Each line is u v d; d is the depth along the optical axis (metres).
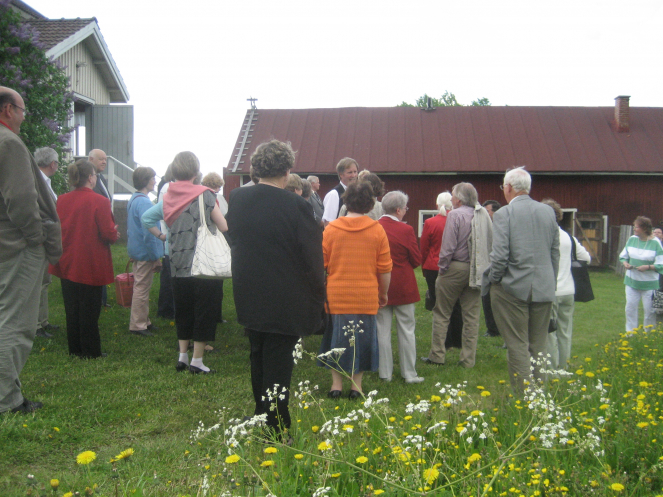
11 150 3.75
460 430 2.97
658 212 20.52
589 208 20.48
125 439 3.68
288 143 3.76
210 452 3.39
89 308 5.45
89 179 5.47
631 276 8.04
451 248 6.05
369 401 3.03
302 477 2.79
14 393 3.89
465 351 6.16
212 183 6.67
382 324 5.43
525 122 21.81
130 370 5.14
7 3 9.88
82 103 16.81
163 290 7.50
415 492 2.36
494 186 20.19
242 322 3.55
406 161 20.16
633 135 21.33
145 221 5.29
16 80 9.67
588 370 5.16
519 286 4.55
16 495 2.74
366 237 4.75
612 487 2.48
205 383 4.86
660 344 6.34
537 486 2.62
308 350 6.40
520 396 4.22
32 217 3.82
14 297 3.86
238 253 3.59
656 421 3.46
